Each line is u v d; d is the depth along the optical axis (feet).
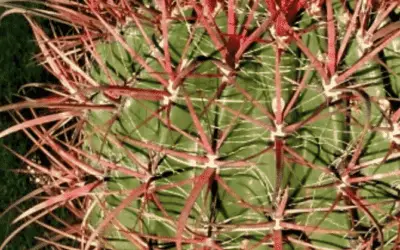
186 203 1.15
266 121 1.19
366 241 1.20
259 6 1.25
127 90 1.21
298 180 1.20
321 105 1.18
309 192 1.20
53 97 1.45
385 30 1.21
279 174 1.15
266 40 1.21
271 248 1.20
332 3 1.25
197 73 1.21
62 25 1.86
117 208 1.22
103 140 1.27
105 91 1.26
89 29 1.42
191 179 1.20
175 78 1.20
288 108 1.17
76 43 1.48
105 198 1.31
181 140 1.22
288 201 1.19
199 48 1.24
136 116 1.27
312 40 1.23
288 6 1.21
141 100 1.26
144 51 1.30
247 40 1.18
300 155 1.20
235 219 1.20
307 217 1.20
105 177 1.32
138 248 1.29
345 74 1.18
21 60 1.89
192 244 1.21
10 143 1.83
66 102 1.38
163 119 1.22
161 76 1.25
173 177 1.23
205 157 1.19
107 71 1.32
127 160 1.29
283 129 1.17
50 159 1.50
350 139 1.21
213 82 1.22
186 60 1.24
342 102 1.20
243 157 1.20
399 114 1.19
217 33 1.20
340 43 1.23
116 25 1.38
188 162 1.22
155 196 1.22
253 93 1.20
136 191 1.22
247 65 1.21
